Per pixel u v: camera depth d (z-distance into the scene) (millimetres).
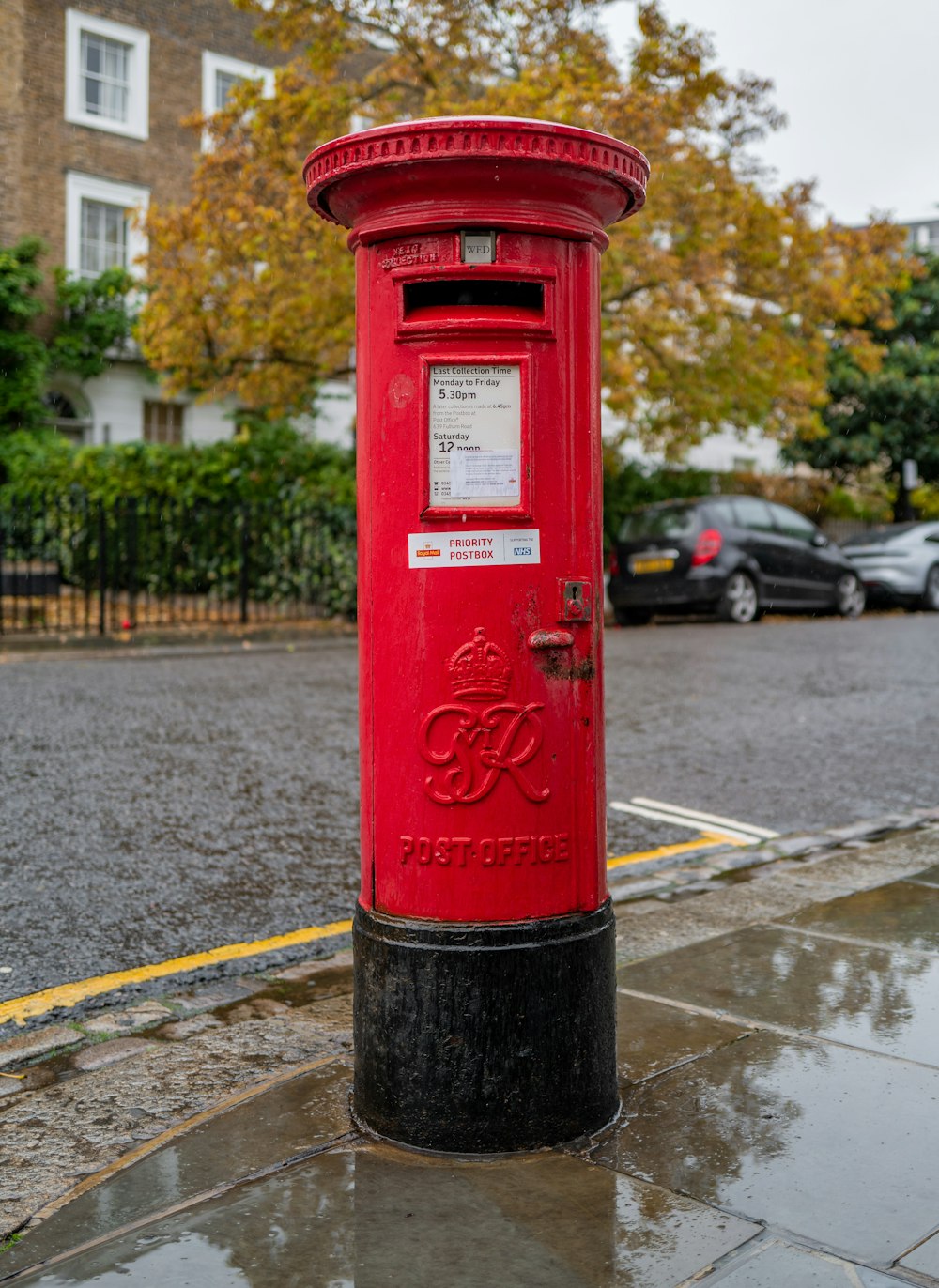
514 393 2686
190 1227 2393
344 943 4328
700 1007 3531
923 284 25406
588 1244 2312
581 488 2760
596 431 2811
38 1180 2674
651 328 14820
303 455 16906
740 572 15547
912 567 18453
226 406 23750
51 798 5980
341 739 7602
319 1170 2629
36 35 21531
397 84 14914
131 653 11594
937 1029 3338
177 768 6699
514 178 2600
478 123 2529
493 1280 2197
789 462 26750
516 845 2721
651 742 7797
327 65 14258
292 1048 3432
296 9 14031
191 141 23516
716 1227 2361
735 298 16828
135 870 5008
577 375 2748
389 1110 2768
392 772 2771
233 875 5008
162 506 14961
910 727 8344
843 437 25781
